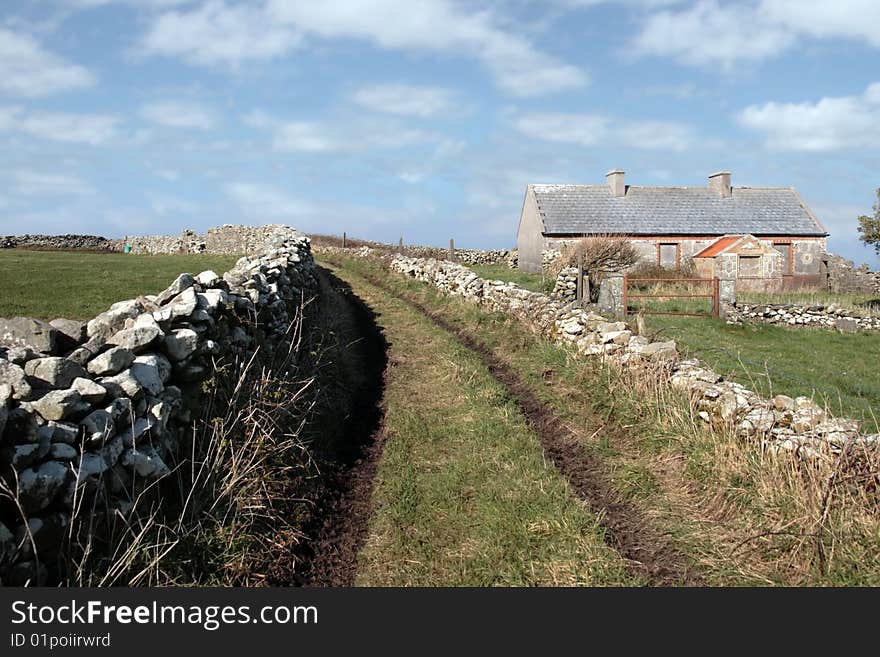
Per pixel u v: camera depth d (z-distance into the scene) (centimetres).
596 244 2372
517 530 576
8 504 346
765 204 3462
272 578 493
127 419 443
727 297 1759
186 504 470
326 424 804
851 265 3162
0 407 339
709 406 725
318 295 1509
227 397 591
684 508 607
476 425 832
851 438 557
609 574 505
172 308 552
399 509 635
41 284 1455
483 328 1367
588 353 1016
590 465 721
